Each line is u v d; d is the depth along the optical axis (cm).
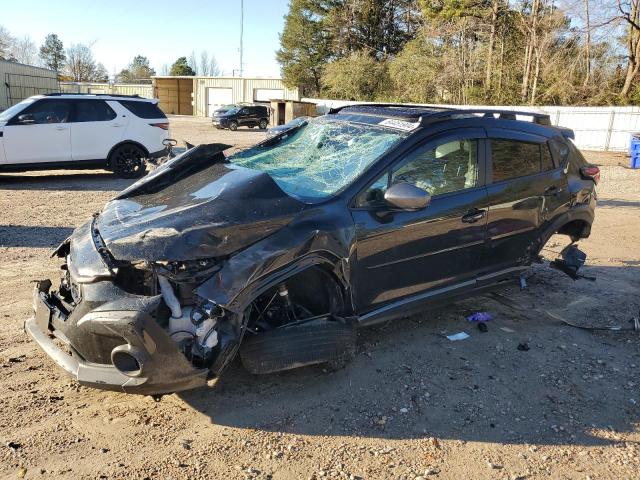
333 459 300
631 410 357
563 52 3238
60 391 356
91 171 1430
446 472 293
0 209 908
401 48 5119
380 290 394
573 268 551
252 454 302
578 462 305
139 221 337
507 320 492
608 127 2580
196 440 312
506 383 385
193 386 304
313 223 346
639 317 498
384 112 459
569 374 400
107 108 1234
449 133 429
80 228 379
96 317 293
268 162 456
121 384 290
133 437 312
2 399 342
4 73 3044
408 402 357
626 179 1589
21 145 1146
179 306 303
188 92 5950
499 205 453
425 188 412
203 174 410
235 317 314
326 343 350
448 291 437
